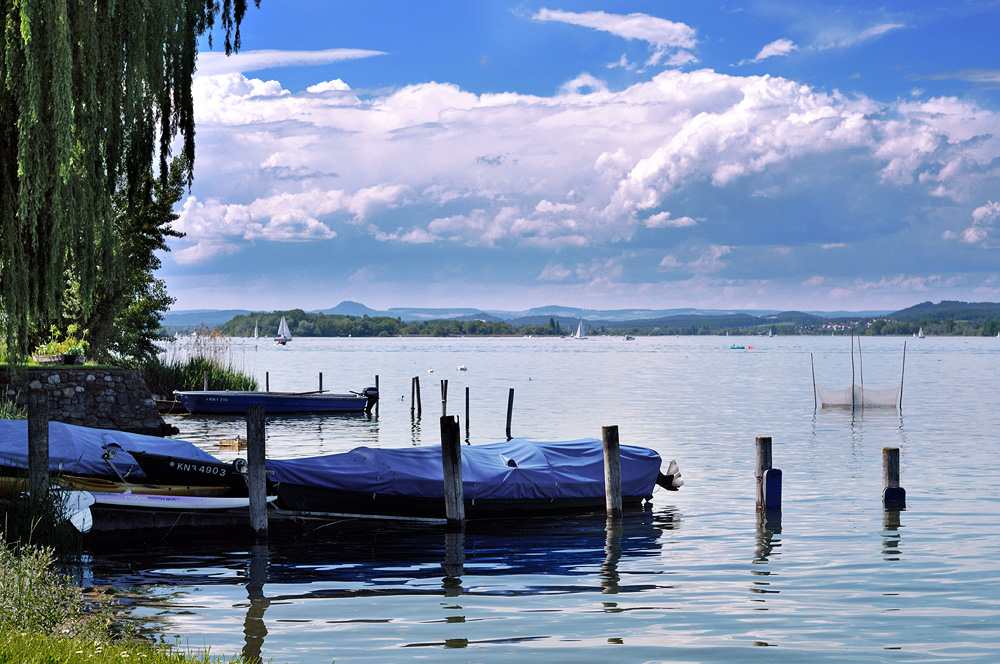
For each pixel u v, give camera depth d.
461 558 16.41
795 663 10.62
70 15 15.63
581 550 17.06
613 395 61.88
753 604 13.16
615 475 19.94
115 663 8.22
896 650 11.13
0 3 15.04
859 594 13.66
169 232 45.47
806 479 25.45
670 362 130.38
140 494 17.45
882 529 18.61
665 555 16.58
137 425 34.81
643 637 11.58
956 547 16.89
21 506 15.52
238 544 17.34
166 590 13.84
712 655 10.91
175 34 17.28
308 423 43.75
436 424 43.34
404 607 12.98
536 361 132.00
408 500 19.38
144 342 48.91
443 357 148.62
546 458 21.39
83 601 12.16
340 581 14.57
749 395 61.62
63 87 14.74
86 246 16.52
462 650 11.02
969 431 38.28
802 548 16.98
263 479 17.36
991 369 102.31
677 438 35.78
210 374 51.47
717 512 20.91
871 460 29.42
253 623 12.10
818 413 47.41
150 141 17.09
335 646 11.12
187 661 8.73
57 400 32.94
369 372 93.94
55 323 38.59
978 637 11.62
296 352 177.00
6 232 15.99
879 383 75.62
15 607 9.16
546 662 10.59
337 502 18.84
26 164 15.06
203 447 32.25
